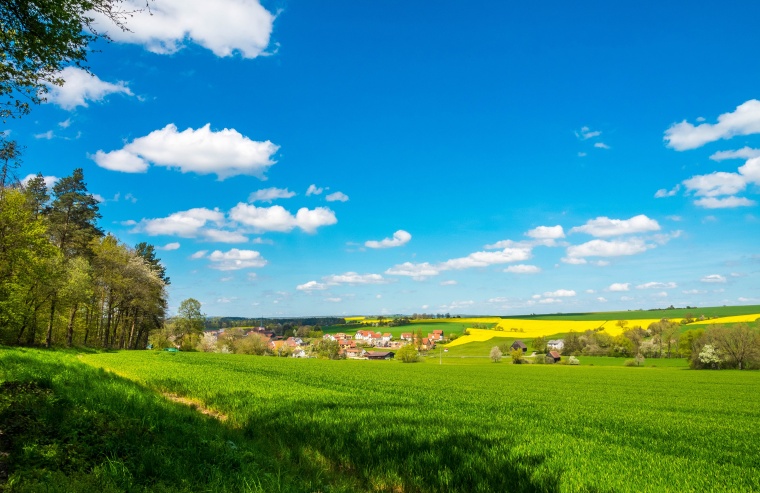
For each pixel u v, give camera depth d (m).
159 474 7.11
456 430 13.74
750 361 85.94
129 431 9.01
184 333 94.19
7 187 32.81
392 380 38.59
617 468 10.34
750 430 18.78
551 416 20.31
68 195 52.56
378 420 14.73
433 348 152.12
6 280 34.72
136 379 22.92
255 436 12.24
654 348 118.44
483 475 9.39
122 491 6.10
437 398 25.23
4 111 10.87
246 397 18.27
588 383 49.16
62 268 44.72
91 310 57.62
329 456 10.91
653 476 9.95
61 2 9.64
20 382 11.87
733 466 11.45
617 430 17.47
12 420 8.19
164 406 13.66
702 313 170.25
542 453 11.25
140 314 73.69
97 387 14.68
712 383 52.81
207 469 7.68
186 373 27.78
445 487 9.04
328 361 83.06
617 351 121.88
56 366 19.44
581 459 10.86
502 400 26.36
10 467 6.31
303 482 8.32
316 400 18.69
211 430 11.33
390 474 9.49
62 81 11.13
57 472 6.25
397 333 197.25
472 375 55.44
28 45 10.15
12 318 37.19
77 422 8.70
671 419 21.34
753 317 147.88
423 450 11.12
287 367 49.31
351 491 8.63
